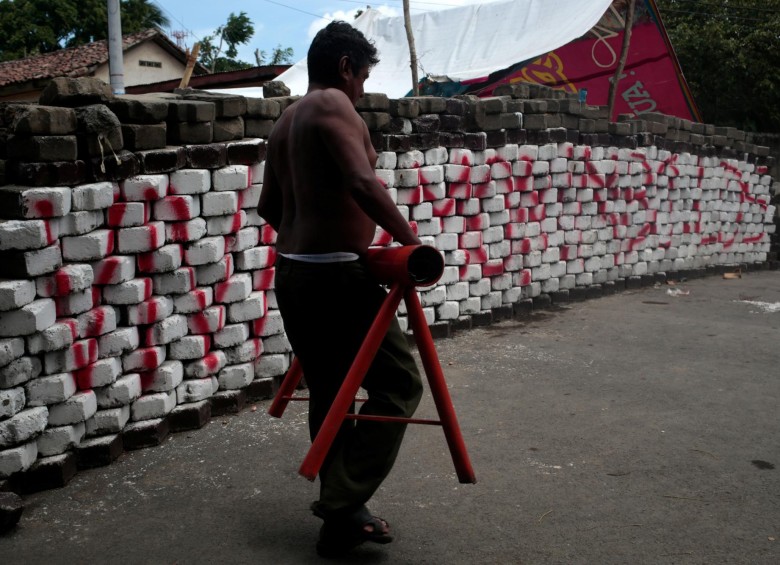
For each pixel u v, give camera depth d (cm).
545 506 305
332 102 250
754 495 314
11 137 328
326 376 271
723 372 495
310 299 259
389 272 242
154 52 2380
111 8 1326
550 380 478
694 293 802
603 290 773
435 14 1238
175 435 392
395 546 276
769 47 1555
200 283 405
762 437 380
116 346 362
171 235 388
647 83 1280
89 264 353
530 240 669
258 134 439
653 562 262
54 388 334
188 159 394
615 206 771
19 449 319
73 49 2312
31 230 315
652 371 497
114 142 354
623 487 322
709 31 1573
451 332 600
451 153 581
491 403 434
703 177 912
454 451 248
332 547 267
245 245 428
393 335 263
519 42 1099
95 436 359
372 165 260
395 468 345
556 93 795
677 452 361
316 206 255
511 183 632
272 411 294
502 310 649
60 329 333
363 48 270
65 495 324
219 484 333
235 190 415
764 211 1054
